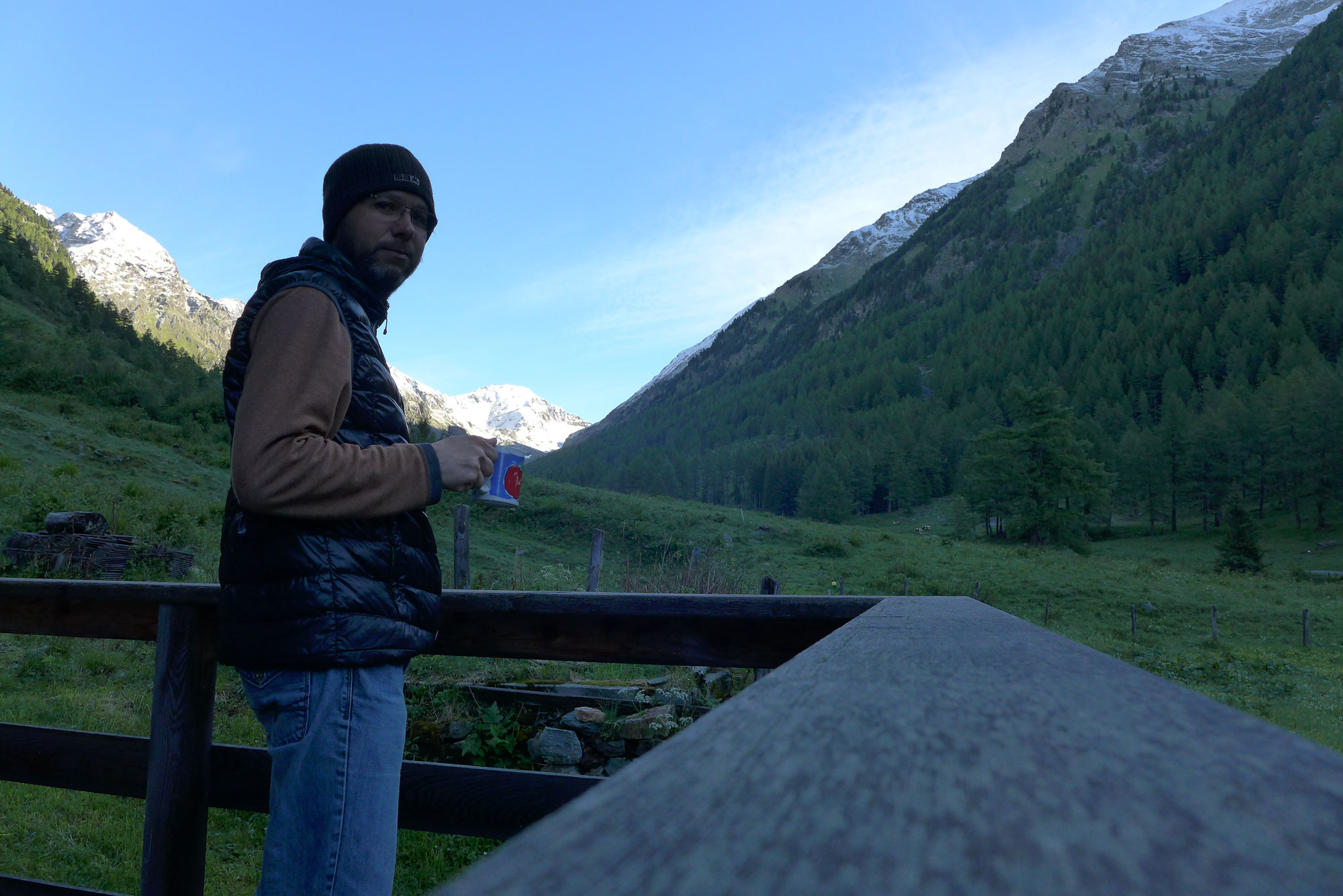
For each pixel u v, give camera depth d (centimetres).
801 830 14
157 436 3175
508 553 2602
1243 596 2950
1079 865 11
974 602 75
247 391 95
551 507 3400
